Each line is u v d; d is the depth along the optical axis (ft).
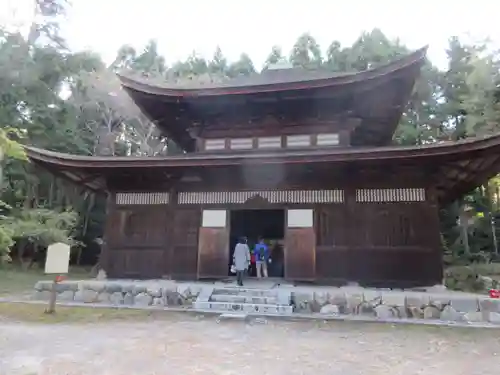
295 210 49.47
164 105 55.47
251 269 67.10
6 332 29.14
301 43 154.10
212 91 51.47
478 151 39.96
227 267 49.93
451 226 112.06
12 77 97.50
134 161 48.96
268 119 55.93
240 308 39.52
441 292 42.04
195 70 147.64
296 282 47.70
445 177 49.14
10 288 61.11
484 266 84.64
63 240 80.53
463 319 35.96
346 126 54.24
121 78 53.78
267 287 44.70
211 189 52.54
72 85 118.73
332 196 49.06
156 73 138.82
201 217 51.93
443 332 31.27
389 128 61.11
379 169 47.42
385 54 126.21
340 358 23.32
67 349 24.40
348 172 48.32
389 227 46.70
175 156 50.39
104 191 62.95
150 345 25.77
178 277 51.13
